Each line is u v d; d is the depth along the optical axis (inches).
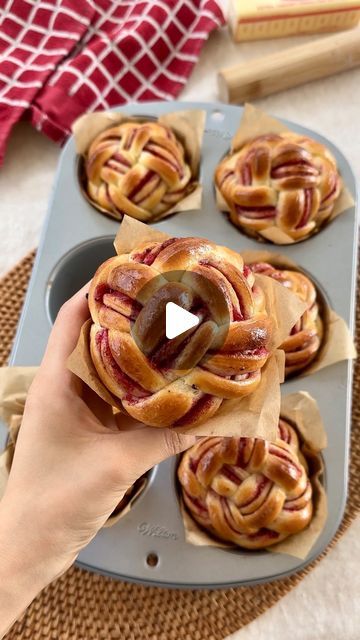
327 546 12.9
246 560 12.6
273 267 14.3
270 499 12.1
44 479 10.4
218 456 12.2
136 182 14.1
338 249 14.3
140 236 10.8
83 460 10.4
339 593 14.2
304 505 12.4
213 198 14.9
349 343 13.4
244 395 9.3
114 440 10.4
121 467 10.2
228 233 14.5
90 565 12.6
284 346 13.1
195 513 12.8
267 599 13.4
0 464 12.8
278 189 13.8
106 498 10.4
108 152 14.5
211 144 15.3
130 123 15.2
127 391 9.1
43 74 17.4
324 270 14.2
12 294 15.6
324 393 13.4
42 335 13.9
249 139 14.9
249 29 18.6
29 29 18.0
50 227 14.7
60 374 10.8
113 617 13.2
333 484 12.9
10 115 17.2
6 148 18.1
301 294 13.4
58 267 14.4
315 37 19.1
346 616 14.0
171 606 13.3
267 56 17.7
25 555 10.3
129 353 8.9
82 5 17.9
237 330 8.9
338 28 18.8
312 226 14.2
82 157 15.5
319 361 13.6
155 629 13.2
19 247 17.4
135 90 17.8
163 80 18.0
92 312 9.5
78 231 14.6
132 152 14.4
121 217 14.7
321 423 13.0
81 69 17.4
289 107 18.4
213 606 13.4
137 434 10.4
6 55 17.8
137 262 9.4
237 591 13.5
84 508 10.3
